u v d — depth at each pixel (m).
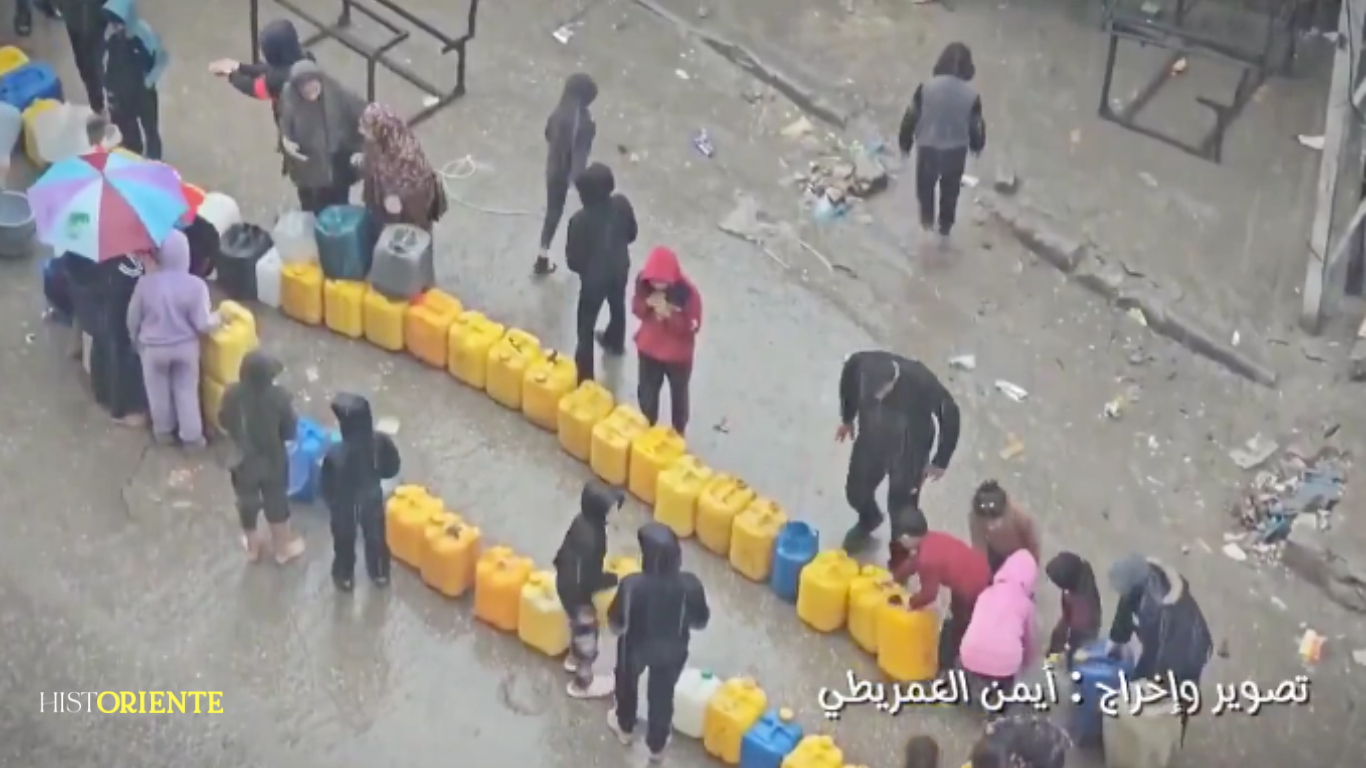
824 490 17.39
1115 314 19.27
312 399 17.89
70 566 16.36
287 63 18.61
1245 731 15.70
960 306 19.27
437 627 16.08
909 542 15.45
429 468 17.36
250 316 17.27
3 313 18.42
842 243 19.88
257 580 16.33
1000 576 14.94
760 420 18.00
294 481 16.75
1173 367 18.73
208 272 18.75
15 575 16.25
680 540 16.80
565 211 19.88
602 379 18.19
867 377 15.90
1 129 19.41
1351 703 15.98
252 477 15.89
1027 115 21.42
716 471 17.20
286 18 22.00
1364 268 19.39
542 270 19.20
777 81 21.64
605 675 15.70
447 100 21.12
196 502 16.95
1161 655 14.75
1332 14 22.23
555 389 17.45
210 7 22.17
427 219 18.30
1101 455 17.91
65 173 16.55
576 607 15.16
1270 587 16.84
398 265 17.97
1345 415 18.23
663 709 14.79
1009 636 14.70
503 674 15.80
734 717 14.96
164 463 17.23
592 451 17.17
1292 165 20.86
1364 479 17.64
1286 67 21.84
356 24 22.00
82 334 17.55
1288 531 17.19
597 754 15.27
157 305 16.38
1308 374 18.62
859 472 16.31
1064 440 18.02
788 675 15.90
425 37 21.94
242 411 15.58
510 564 15.91
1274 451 17.94
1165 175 20.73
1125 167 20.81
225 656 15.79
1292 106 21.55
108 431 17.45
